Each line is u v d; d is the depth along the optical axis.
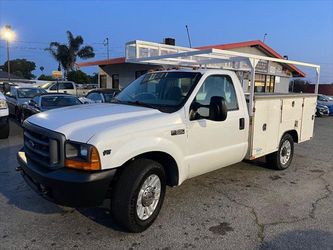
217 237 3.79
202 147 4.48
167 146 3.97
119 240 3.65
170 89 4.60
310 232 3.98
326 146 9.82
